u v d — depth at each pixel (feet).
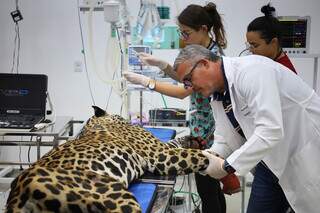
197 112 8.02
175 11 12.30
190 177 11.26
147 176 6.05
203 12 7.54
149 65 8.96
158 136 8.39
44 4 13.07
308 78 12.92
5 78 9.68
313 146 5.83
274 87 5.21
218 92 5.95
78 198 4.35
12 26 13.26
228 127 6.48
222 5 12.68
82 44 13.21
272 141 5.06
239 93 5.49
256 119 5.17
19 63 13.47
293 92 5.76
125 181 5.32
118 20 8.82
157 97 13.07
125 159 5.57
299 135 5.85
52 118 9.91
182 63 5.56
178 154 6.09
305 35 10.41
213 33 7.91
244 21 12.70
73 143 5.75
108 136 6.13
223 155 6.55
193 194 11.50
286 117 5.81
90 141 5.78
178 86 8.39
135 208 4.51
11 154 13.94
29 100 9.64
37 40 13.30
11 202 4.28
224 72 5.50
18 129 8.61
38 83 9.70
